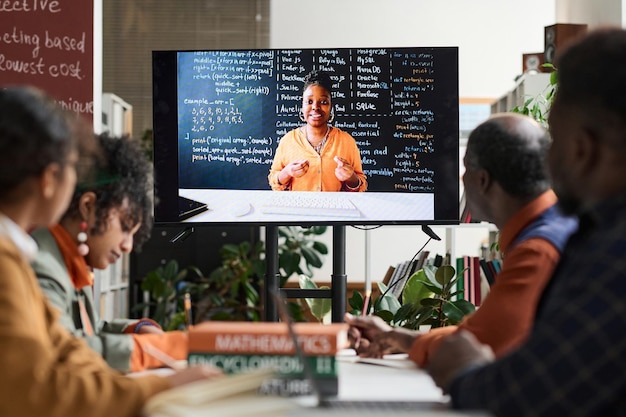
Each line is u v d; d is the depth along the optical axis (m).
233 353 1.68
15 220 1.47
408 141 3.46
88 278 2.24
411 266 3.96
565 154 1.41
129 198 2.21
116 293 6.66
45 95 1.53
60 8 4.11
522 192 2.17
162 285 6.73
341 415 1.15
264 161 3.46
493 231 6.39
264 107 3.46
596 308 1.22
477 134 2.22
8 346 1.33
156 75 3.46
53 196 1.48
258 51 3.45
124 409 1.42
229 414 1.18
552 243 2.07
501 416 1.28
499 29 8.81
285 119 3.46
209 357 1.68
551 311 1.28
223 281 6.82
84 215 2.18
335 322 3.43
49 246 2.16
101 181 2.18
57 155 1.47
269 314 3.45
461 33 8.82
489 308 2.07
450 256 4.91
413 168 3.46
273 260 3.46
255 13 9.19
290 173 3.45
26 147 1.43
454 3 8.82
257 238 7.09
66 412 1.35
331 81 3.45
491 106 7.80
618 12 5.39
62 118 1.50
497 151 2.17
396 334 2.33
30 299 1.45
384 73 3.46
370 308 4.27
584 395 1.22
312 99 3.45
